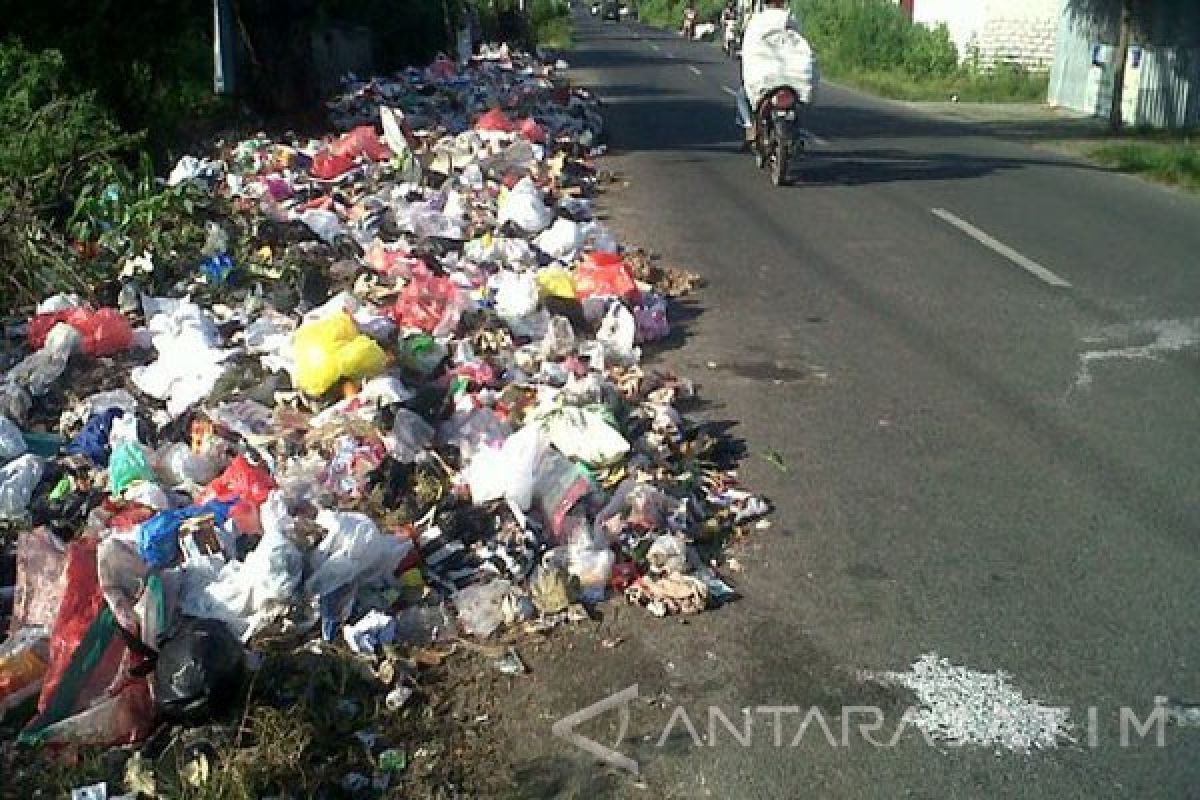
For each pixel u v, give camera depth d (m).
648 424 5.90
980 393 6.57
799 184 13.36
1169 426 6.09
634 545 4.68
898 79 32.56
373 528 4.30
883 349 7.34
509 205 9.62
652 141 16.91
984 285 8.88
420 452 5.27
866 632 4.21
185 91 12.41
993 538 4.89
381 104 15.30
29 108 9.45
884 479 5.45
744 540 4.90
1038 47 32.84
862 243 10.27
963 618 4.30
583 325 7.38
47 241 7.73
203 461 5.12
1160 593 4.46
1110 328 7.79
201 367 6.04
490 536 4.70
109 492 4.98
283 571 4.02
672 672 4.00
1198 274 9.28
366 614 4.18
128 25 11.76
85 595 3.74
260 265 7.75
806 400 6.47
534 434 4.93
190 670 3.49
